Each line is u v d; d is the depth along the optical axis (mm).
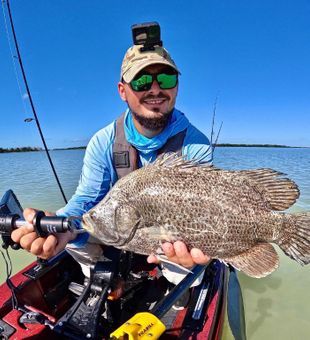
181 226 565
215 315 715
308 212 608
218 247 568
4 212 588
